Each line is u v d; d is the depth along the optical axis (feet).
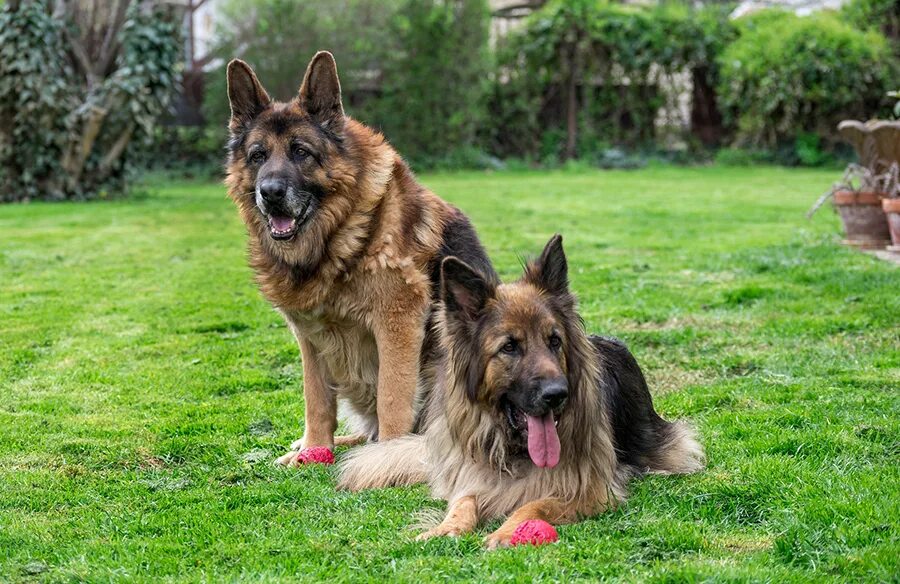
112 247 44.70
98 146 66.28
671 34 94.48
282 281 17.94
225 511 15.19
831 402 20.01
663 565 12.46
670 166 93.25
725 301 30.27
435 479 15.85
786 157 91.76
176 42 66.39
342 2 86.84
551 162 92.84
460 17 88.12
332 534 14.02
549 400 13.83
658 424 18.06
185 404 21.68
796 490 14.87
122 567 12.99
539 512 14.24
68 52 73.97
